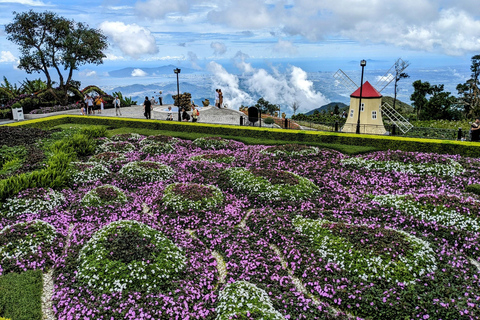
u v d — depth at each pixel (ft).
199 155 58.34
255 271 27.94
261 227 34.73
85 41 126.62
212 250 32.32
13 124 84.28
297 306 23.88
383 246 28.45
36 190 40.50
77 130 75.00
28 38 118.01
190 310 23.86
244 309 22.70
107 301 23.80
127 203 40.96
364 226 31.96
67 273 26.99
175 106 130.11
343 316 23.22
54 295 24.90
